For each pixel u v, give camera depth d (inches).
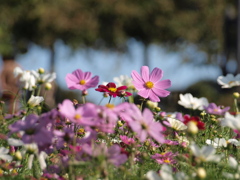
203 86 679.7
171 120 100.2
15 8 749.9
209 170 82.0
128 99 134.2
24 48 773.9
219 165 84.7
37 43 776.9
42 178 74.5
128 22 791.7
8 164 81.6
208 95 655.1
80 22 766.5
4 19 745.0
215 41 812.0
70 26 761.6
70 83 85.4
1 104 129.6
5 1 751.1
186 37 804.0
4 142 102.9
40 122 68.1
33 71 128.7
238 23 593.3
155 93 92.6
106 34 787.4
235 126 70.2
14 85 253.3
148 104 112.4
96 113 64.6
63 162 74.2
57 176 75.1
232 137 121.6
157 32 802.8
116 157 67.3
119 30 785.6
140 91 92.2
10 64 270.2
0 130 105.8
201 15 796.0
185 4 804.6
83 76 86.4
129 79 142.3
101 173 67.2
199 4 791.7
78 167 77.1
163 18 791.7
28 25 764.0
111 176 72.0
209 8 781.9
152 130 66.4
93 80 86.0
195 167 79.0
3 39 729.0
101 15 779.4
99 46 805.2
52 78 129.7
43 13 743.1
